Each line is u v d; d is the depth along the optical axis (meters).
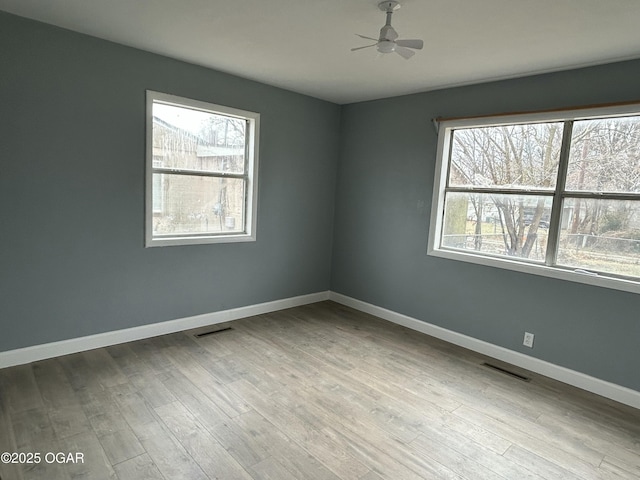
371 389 3.03
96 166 3.28
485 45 2.85
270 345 3.76
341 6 2.37
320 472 2.11
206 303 4.16
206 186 4.05
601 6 2.20
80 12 2.67
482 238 3.88
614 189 3.07
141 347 3.56
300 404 2.76
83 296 3.35
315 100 4.80
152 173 3.62
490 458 2.31
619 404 2.99
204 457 2.18
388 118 4.54
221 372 3.17
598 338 3.13
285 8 2.44
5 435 2.28
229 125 4.15
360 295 4.99
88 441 2.26
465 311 3.95
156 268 3.75
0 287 2.96
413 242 4.36
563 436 2.55
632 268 3.01
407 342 4.01
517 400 2.98
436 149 4.09
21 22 2.84
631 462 2.33
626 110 2.92
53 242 3.15
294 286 4.99
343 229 5.16
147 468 2.07
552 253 3.40
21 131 2.92
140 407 2.62
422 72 3.54
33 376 2.94
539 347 3.46
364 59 3.30
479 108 3.79
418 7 2.31
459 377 3.30
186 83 3.68
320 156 4.98
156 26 2.85
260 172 4.40
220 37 3.00
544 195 3.43
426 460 2.26
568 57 2.97
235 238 4.28
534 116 3.39
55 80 3.02
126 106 3.37
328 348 3.76
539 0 2.17
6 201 2.92
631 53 2.83
